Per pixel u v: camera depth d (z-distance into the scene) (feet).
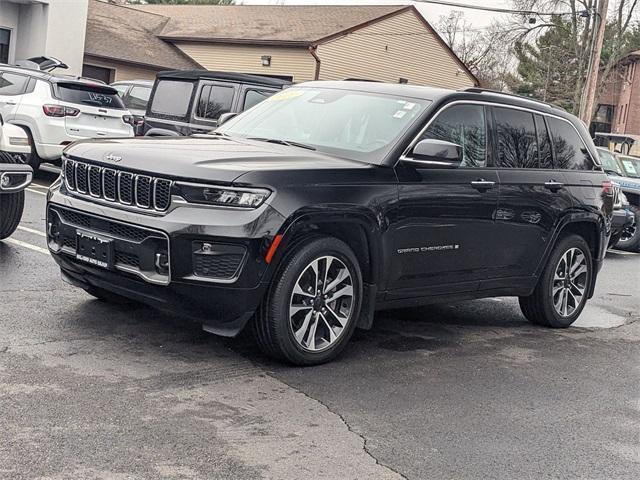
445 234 20.39
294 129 21.07
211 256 16.47
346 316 18.60
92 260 17.79
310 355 18.03
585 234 25.91
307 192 17.25
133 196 17.28
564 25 141.38
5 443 12.60
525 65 174.81
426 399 16.99
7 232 26.86
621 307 30.07
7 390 14.71
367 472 13.10
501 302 28.58
